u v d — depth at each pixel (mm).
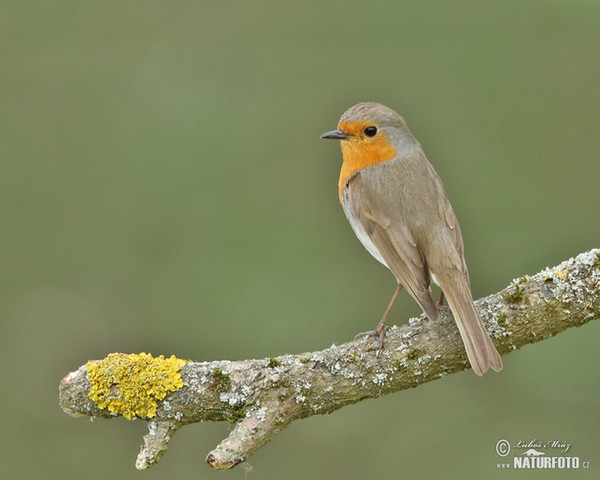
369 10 14375
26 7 14898
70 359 12445
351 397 8023
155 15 14992
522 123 13719
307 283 12805
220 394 7781
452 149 13562
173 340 12500
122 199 13578
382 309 12516
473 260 12844
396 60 14078
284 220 13336
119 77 14500
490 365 7730
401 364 8008
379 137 9562
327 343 12211
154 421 7816
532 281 8141
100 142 14023
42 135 14047
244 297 12656
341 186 9961
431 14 14289
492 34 14055
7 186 13656
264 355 12164
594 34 13891
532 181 13320
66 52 14656
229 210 13438
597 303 7980
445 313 8422
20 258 13109
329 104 14055
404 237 9078
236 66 14469
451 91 13906
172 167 13727
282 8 14703
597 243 12820
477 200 13242
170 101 14242
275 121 14008
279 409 7828
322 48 14383
